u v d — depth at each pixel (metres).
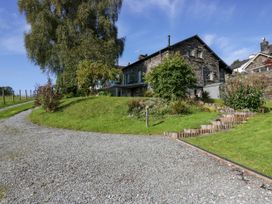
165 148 10.62
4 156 9.59
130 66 42.16
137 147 10.88
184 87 23.09
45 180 6.95
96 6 35.16
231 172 7.30
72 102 24.14
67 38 32.94
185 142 11.62
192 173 7.32
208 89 36.12
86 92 32.06
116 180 6.86
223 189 6.08
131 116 18.67
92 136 14.01
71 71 32.53
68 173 7.48
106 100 23.25
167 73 22.78
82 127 17.25
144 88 38.78
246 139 10.63
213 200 5.51
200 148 10.15
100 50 33.19
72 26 33.25
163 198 5.68
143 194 5.92
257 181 6.54
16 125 18.67
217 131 13.43
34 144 11.73
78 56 32.66
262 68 44.41
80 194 5.98
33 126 18.25
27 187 6.49
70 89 32.75
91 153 9.85
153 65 37.62
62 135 14.38
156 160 8.74
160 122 16.67
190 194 5.86
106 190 6.19
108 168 7.91
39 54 33.66
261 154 8.56
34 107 26.83
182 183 6.55
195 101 22.20
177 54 25.80
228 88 20.59
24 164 8.45
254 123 13.16
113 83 41.66
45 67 34.44
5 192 6.23
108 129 16.33
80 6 34.16
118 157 9.20
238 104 17.19
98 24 35.09
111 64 33.47
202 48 39.75
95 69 31.14
